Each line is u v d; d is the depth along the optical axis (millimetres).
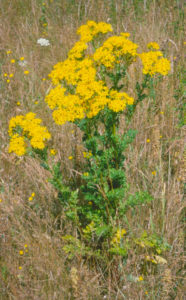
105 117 2395
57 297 2281
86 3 5344
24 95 4082
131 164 2926
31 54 4598
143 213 2713
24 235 2623
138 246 2580
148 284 2350
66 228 2738
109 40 2404
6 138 3592
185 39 4359
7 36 4840
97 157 2428
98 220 2486
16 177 3234
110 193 2344
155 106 3623
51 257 2463
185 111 3490
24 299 2264
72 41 4762
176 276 2389
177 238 2551
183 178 2766
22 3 5586
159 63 2408
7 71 4383
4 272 2469
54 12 5449
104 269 2541
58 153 3180
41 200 2938
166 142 3299
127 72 3807
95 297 2289
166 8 4945
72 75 2240
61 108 2133
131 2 5227
